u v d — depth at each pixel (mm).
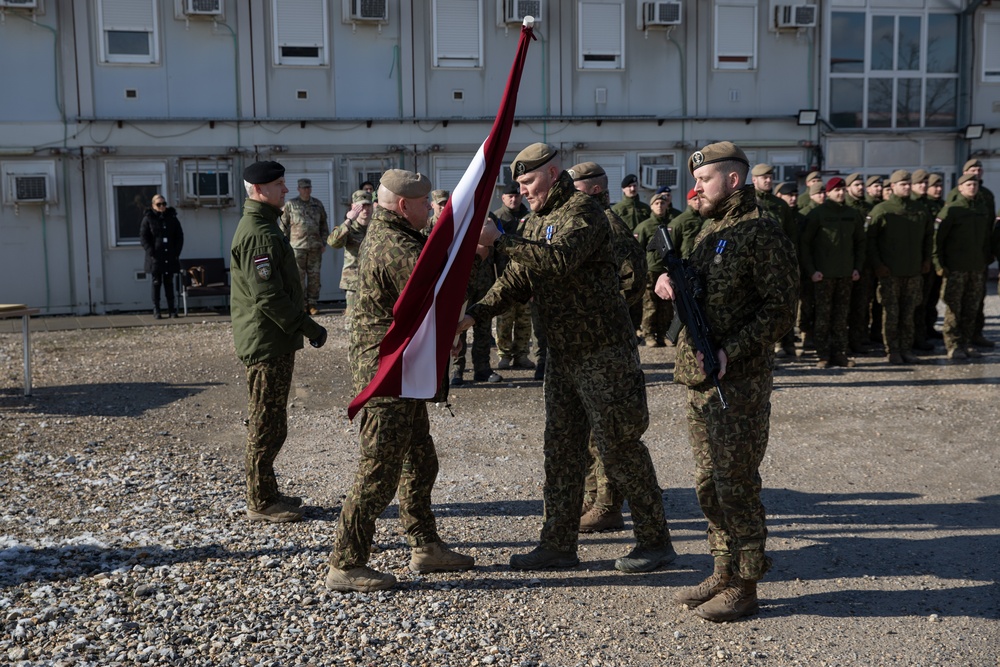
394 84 17797
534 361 11094
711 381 4156
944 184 20938
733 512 4246
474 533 5488
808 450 7324
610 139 18828
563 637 4188
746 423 4160
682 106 19141
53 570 4734
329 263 17656
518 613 4426
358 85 17625
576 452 4891
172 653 3895
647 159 19078
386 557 5082
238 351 5453
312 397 9359
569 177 4582
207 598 4445
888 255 10727
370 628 4215
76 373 10672
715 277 4129
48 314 16344
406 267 4469
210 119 16812
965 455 7129
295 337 5445
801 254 10680
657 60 18938
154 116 16688
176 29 16641
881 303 10883
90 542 5145
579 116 18594
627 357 4641
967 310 11117
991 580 4812
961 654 4051
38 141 16078
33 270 16234
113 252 16609
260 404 5461
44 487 6211
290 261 5492
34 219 16172
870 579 4844
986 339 12133
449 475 6664
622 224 6062
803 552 5227
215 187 16938
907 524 5656
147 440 7605
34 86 16016
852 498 6160
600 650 4078
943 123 20938
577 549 5117
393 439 4500
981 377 10023
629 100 18891
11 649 3896
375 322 4566
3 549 5023
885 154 20469
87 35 16203
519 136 18406
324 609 4391
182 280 15953
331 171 17594
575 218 4395
